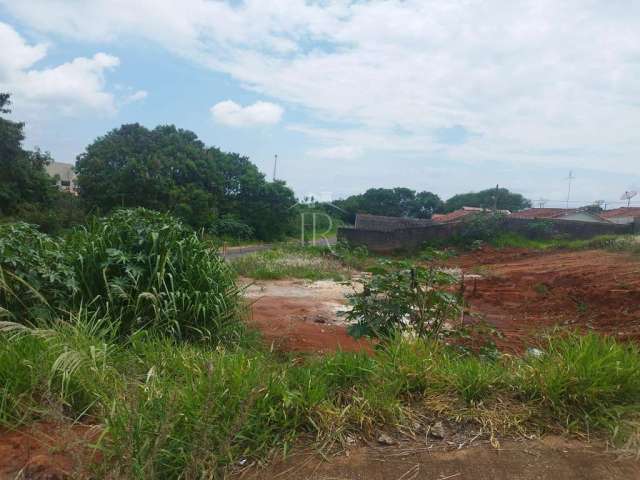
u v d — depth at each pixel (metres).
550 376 3.27
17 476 2.28
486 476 2.56
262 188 41.00
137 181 32.56
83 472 2.19
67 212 27.23
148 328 4.64
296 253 17.81
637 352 3.60
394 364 3.48
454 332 4.74
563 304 8.60
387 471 2.57
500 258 18.62
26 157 28.86
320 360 3.77
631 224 23.47
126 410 2.46
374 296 4.91
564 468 2.64
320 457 2.65
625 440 2.89
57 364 2.96
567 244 20.69
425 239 22.84
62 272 4.51
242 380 2.92
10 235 4.45
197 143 41.69
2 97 27.56
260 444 2.65
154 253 5.04
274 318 7.33
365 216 39.38
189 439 2.45
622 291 8.69
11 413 2.82
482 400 3.24
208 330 4.89
